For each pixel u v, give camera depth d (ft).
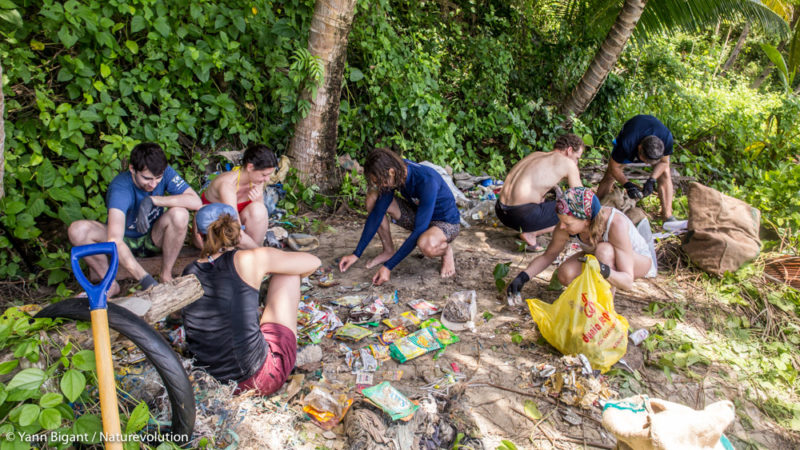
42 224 13.17
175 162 15.93
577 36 31.48
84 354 6.23
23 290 12.00
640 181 21.94
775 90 63.46
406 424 7.91
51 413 5.79
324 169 17.88
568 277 11.63
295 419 8.14
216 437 7.34
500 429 8.54
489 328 11.27
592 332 9.56
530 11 31.17
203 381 7.84
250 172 11.67
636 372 10.12
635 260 11.84
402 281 13.26
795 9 35.06
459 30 26.50
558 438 8.40
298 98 16.99
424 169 12.80
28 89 13.03
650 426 5.47
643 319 12.20
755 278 14.14
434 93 21.29
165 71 15.24
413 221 13.84
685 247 15.01
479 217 17.92
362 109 20.03
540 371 9.67
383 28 19.71
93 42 13.99
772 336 12.28
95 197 13.33
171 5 15.05
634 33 29.09
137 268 10.05
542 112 25.80
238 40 16.85
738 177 25.98
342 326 10.89
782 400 10.11
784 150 27.40
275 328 8.66
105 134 14.55
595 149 26.53
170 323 9.96
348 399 8.72
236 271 7.95
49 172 12.60
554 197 19.01
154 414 7.30
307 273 9.07
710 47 62.54
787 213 17.90
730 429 9.20
